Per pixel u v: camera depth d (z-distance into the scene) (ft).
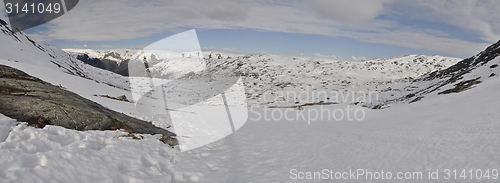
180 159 22.40
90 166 15.28
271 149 28.91
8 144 14.02
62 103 22.49
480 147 16.62
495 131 19.49
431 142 20.86
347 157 21.94
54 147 16.06
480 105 33.91
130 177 16.37
